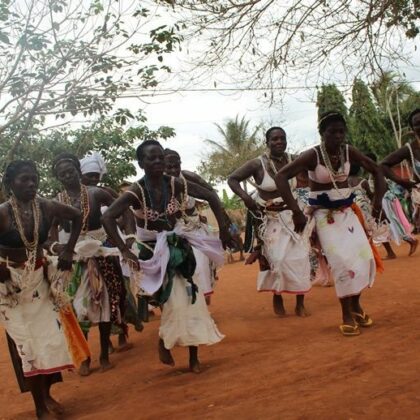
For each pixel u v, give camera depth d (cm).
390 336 486
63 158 539
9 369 567
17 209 403
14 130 922
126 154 1320
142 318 510
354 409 336
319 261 792
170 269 452
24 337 398
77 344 439
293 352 477
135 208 462
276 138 620
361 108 678
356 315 532
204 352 521
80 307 517
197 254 630
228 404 377
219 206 469
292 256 612
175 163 629
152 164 449
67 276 425
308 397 365
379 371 397
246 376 431
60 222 543
